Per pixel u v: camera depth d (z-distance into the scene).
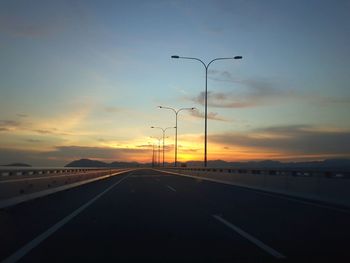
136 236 12.19
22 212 17.47
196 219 15.54
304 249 10.40
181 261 9.25
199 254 9.91
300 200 22.42
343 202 19.06
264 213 17.11
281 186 26.53
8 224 14.27
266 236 12.14
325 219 15.42
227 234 12.49
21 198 18.19
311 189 22.42
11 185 17.19
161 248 10.58
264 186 29.56
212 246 10.80
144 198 24.17
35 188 20.92
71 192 29.03
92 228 13.54
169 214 16.95
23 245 10.91
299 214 16.78
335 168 23.03
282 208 18.83
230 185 37.53
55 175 25.94
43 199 23.14
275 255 9.77
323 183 21.20
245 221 15.00
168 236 12.19
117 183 41.97
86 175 40.16
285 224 14.31
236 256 9.70
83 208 18.97
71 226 13.91
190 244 11.06
